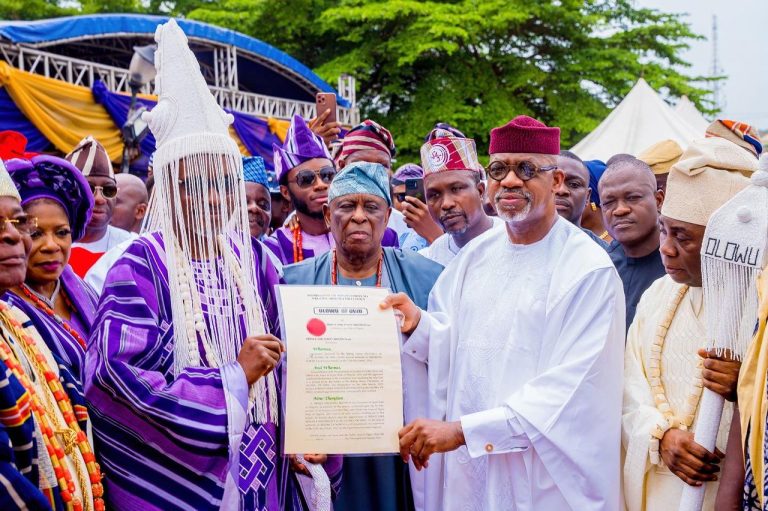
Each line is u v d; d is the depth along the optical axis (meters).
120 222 5.27
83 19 12.08
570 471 3.03
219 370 2.72
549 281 3.26
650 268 3.94
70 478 2.40
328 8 21.11
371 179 3.58
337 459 3.22
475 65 20.33
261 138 14.36
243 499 2.76
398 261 3.81
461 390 3.34
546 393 3.05
